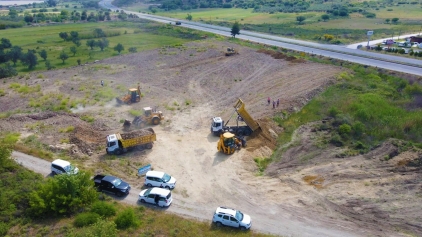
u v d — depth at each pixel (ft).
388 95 207.51
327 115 182.70
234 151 144.05
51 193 99.71
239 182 124.47
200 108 191.21
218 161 137.59
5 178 110.22
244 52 305.32
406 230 100.42
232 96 209.05
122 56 297.53
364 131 161.27
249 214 106.63
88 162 132.87
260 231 98.73
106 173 124.67
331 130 164.96
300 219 104.99
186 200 112.57
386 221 104.22
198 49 313.94
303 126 171.12
